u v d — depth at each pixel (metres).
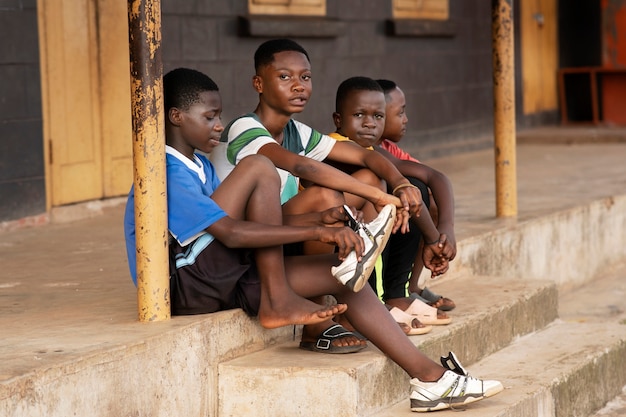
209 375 4.43
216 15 9.78
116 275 5.70
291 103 4.91
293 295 4.44
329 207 4.62
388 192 5.11
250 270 4.55
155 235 4.32
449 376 4.46
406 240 5.18
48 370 3.59
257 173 4.40
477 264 6.82
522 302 5.98
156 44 4.26
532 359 5.57
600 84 17.67
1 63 7.61
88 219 8.24
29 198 7.84
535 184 10.13
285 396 4.41
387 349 4.48
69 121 8.22
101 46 8.52
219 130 4.52
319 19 11.16
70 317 4.52
